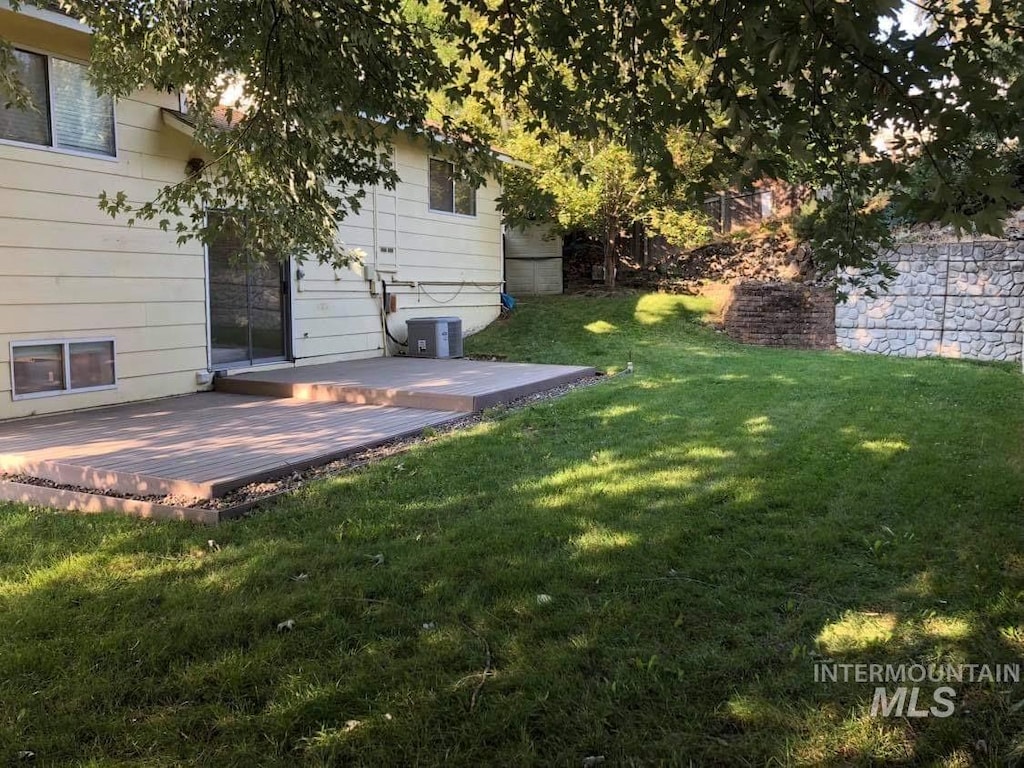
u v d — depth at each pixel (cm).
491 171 536
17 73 592
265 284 943
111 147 743
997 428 598
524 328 1351
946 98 225
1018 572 321
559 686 244
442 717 230
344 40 436
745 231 1577
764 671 253
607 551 353
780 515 398
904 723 225
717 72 249
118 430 618
